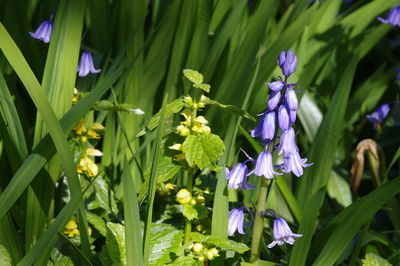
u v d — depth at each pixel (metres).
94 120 3.64
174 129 2.50
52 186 2.75
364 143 3.65
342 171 4.22
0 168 3.20
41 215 2.77
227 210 2.42
